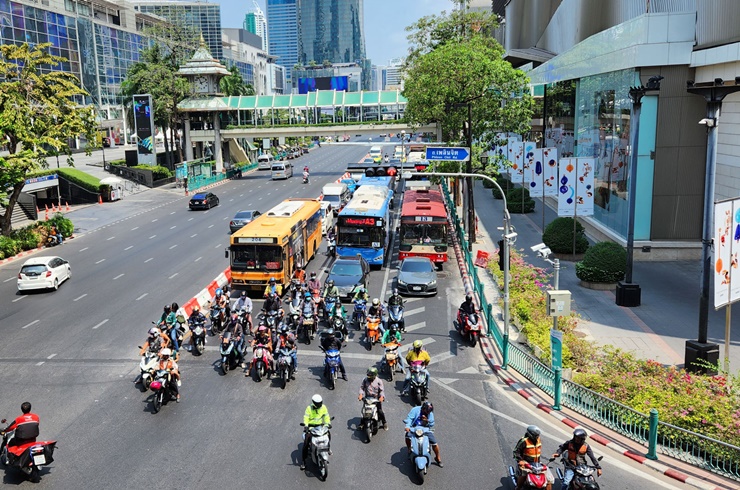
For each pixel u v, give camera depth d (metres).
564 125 51.97
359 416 16.58
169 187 72.12
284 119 90.69
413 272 29.33
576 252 34.38
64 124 42.09
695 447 13.98
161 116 78.19
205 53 83.69
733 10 26.73
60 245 41.72
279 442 15.06
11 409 17.23
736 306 25.50
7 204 41.22
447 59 40.03
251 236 27.70
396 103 81.56
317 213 38.31
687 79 31.09
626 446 14.62
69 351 21.89
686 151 31.91
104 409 17.14
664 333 22.38
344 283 27.45
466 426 15.95
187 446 14.88
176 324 21.69
